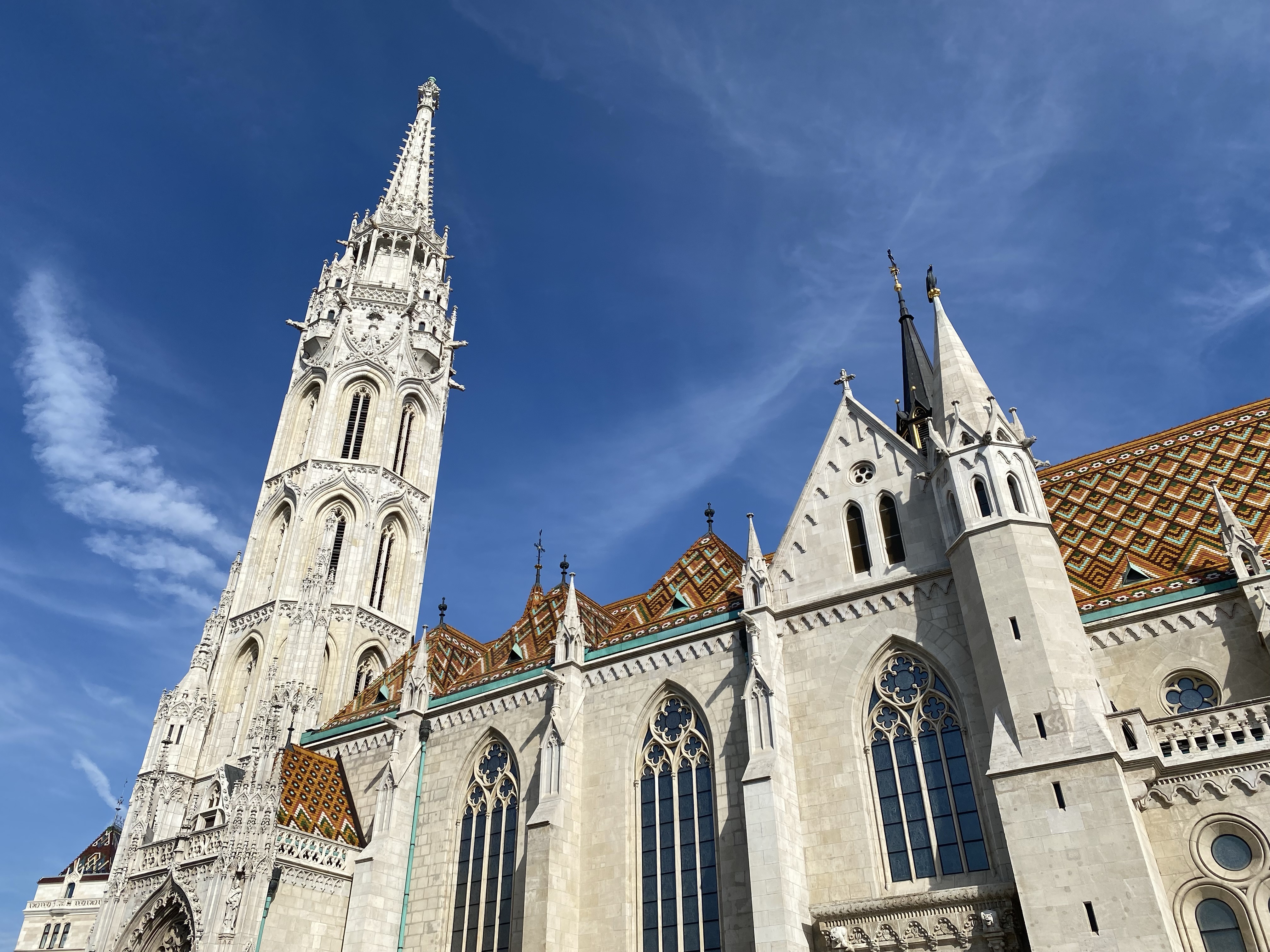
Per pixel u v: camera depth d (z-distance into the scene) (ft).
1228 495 142.10
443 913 159.12
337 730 199.52
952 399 144.77
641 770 151.02
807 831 131.03
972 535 131.34
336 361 276.82
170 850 160.04
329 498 255.70
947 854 121.60
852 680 137.69
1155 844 108.27
